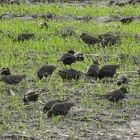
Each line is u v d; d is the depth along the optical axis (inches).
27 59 726.5
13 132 506.6
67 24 933.8
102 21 982.4
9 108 561.6
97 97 588.4
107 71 637.9
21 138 496.1
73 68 678.5
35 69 683.4
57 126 518.3
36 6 1098.7
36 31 871.1
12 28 890.1
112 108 563.5
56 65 689.0
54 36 844.0
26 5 1120.2
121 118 540.1
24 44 790.5
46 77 638.5
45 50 763.4
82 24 938.1
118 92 570.6
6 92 607.2
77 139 492.4
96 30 886.4
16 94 599.2
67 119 532.7
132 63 711.1
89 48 772.0
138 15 1037.2
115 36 797.9
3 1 1153.4
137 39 830.5
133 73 668.1
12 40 813.9
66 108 530.9
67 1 1197.1
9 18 993.5
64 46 778.8
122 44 787.4
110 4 1167.0
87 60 709.3
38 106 565.6
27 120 532.7
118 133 508.1
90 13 1032.8
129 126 524.1
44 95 598.9
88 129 513.7
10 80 608.7
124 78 629.0
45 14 1022.4
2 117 538.9
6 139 494.0
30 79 645.3
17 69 682.2
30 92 574.6
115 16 1016.9
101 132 508.7
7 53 750.5
